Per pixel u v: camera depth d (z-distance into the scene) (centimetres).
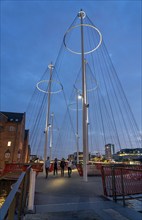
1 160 4472
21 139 4997
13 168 1823
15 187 310
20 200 479
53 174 2011
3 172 1811
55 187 1035
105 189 795
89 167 1816
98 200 719
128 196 770
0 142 4591
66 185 1112
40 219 498
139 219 501
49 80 2777
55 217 516
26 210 566
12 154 4538
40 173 2161
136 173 841
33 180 608
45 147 2244
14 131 4722
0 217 174
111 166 764
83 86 1603
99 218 509
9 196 250
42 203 667
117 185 786
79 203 665
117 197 759
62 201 698
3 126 4706
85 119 1515
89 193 858
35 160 4206
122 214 543
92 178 1579
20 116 5159
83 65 1647
